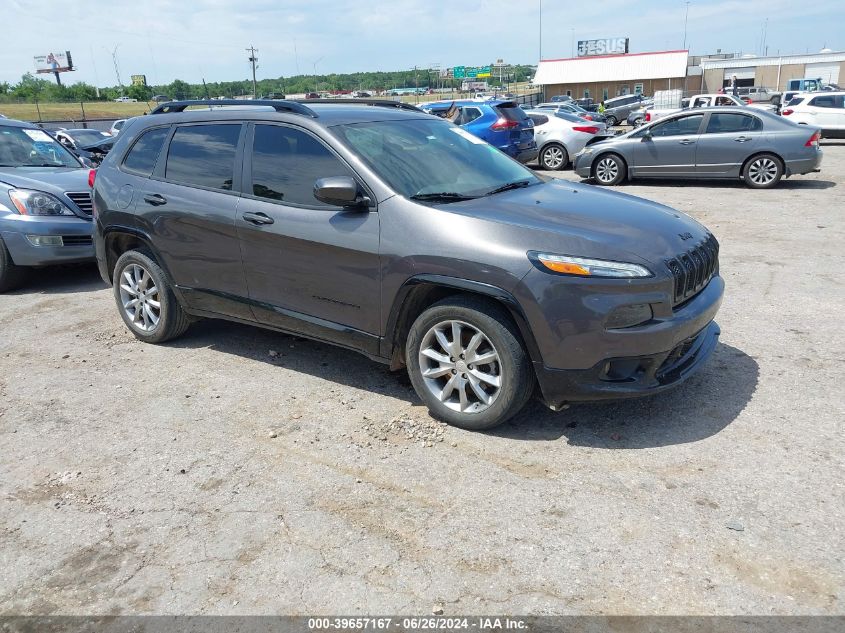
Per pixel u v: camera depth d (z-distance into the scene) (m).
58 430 4.05
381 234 3.85
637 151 13.72
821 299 5.93
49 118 49.00
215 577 2.75
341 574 2.73
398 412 4.09
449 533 2.95
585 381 3.48
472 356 3.71
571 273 3.38
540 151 17.62
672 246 3.70
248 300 4.60
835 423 3.75
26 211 7.00
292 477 3.44
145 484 3.43
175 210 4.81
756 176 12.66
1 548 2.99
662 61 65.75
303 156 4.27
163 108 5.29
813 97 20.92
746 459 3.43
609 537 2.88
